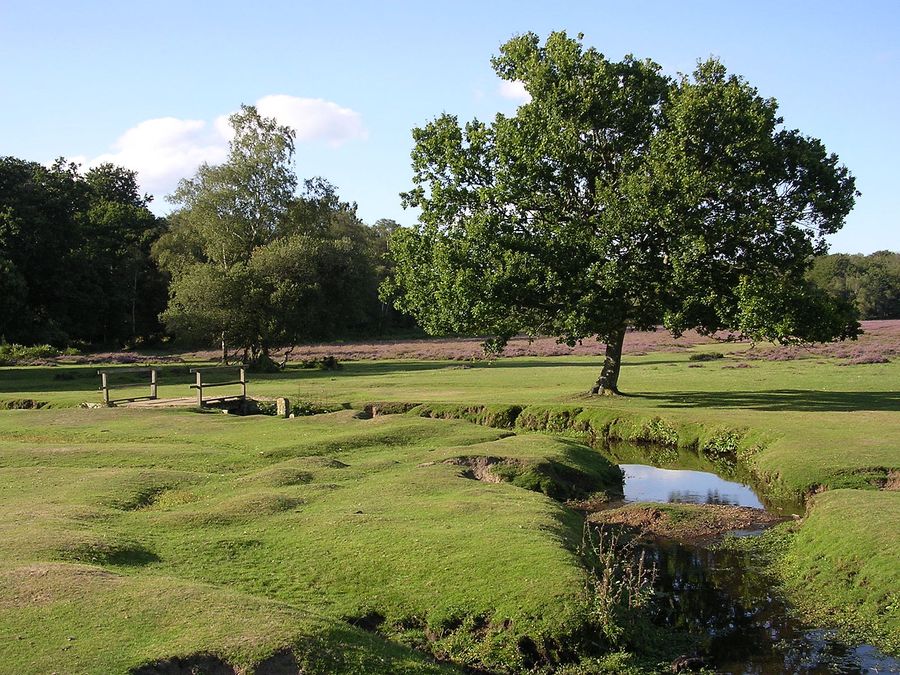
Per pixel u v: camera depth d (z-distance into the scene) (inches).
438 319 1147.3
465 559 440.5
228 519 531.5
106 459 783.7
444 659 361.1
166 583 376.2
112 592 359.3
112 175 4343.0
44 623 324.8
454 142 1190.3
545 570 416.5
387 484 635.5
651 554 532.1
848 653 378.9
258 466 765.9
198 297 2188.7
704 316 1061.8
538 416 1156.5
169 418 1082.7
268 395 1454.2
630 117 1107.9
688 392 1328.7
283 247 2287.2
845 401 1138.0
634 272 1050.7
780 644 390.3
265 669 294.7
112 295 3267.7
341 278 2413.9
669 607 439.2
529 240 1093.1
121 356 2829.7
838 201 1055.6
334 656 311.3
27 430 1014.4
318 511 549.0
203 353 3063.5
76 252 2952.8
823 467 683.4
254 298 2175.2
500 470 726.5
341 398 1384.1
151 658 293.1
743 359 2174.0
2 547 433.1
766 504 678.5
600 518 624.4
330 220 2748.5
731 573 493.7
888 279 4365.2
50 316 2977.4
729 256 1061.8
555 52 1139.9
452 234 1176.8
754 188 1040.8
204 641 306.7
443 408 1230.9
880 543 463.2
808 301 1016.2
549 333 1177.4
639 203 1015.0
